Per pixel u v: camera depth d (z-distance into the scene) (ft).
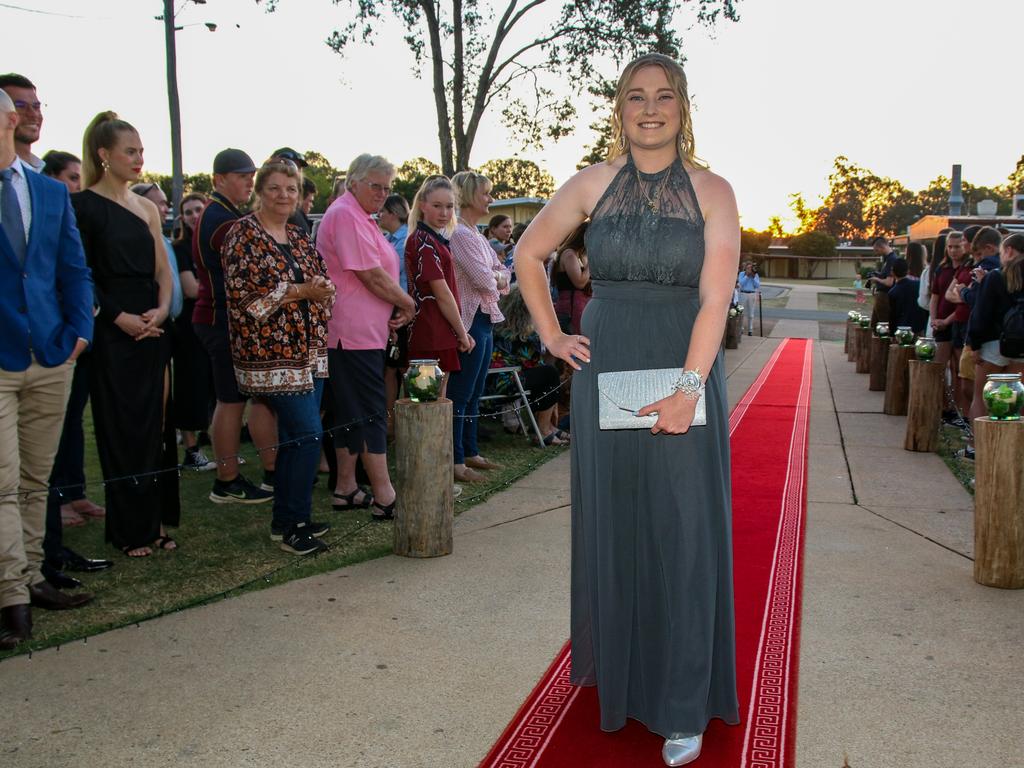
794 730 8.95
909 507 17.56
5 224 11.10
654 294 8.43
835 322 86.17
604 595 8.57
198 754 8.57
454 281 18.12
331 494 18.70
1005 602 12.46
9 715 9.31
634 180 8.43
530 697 9.72
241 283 13.80
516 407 23.71
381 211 24.70
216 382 17.25
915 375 22.95
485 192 19.61
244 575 13.61
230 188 16.38
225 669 10.39
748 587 12.92
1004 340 20.26
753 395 34.01
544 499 18.17
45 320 11.39
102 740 8.82
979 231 24.98
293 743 8.78
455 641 11.18
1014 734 8.91
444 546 14.46
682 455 8.31
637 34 71.82
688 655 8.32
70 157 16.52
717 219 8.19
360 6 71.36
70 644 11.05
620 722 8.81
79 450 16.33
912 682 10.02
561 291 23.12
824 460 21.98
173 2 53.78
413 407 14.10
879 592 12.82
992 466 12.85
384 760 8.48
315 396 15.37
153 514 14.44
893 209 358.23
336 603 12.44
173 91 54.75
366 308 15.81
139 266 13.64
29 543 12.10
